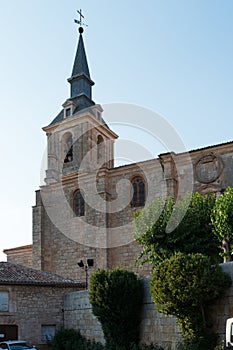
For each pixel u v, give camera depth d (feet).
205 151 122.52
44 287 91.91
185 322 64.54
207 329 63.72
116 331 73.87
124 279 75.00
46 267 137.69
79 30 175.73
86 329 84.84
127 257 126.11
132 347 71.97
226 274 65.05
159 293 65.46
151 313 73.31
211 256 94.27
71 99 162.20
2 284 88.02
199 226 97.86
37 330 89.15
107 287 74.49
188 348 62.23
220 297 64.34
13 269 99.50
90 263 117.80
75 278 132.57
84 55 170.50
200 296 62.69
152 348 69.77
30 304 89.86
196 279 62.44
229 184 117.80
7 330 86.99
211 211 98.78
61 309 92.02
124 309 73.56
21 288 89.92
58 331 87.51
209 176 120.67
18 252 149.18
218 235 91.81
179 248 95.76
